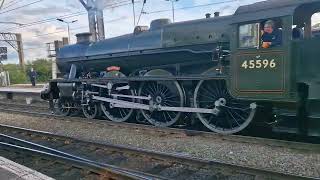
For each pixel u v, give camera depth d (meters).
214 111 8.88
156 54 10.53
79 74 13.96
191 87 9.60
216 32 8.94
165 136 9.00
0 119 14.07
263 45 7.54
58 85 13.81
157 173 6.34
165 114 10.52
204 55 9.43
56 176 6.54
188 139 8.52
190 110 9.38
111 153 7.73
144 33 11.05
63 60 14.09
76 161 6.78
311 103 7.15
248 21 7.75
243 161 6.74
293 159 6.54
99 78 12.06
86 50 13.12
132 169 6.64
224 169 6.11
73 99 13.20
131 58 11.40
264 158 6.75
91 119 11.95
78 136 9.99
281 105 7.60
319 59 7.04
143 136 9.15
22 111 15.30
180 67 10.23
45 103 19.30
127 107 11.12
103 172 6.12
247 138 7.90
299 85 7.31
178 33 9.88
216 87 9.03
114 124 10.83
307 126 7.27
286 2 7.23
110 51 12.01
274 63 7.40
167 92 10.24
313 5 7.29
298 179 5.32
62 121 12.38
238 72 8.02
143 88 10.86
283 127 7.65
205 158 7.09
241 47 7.94
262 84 7.62
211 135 8.57
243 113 8.73
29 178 5.49
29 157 7.84
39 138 9.95
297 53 7.23
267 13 7.45
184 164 6.59
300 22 8.01
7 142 9.39
